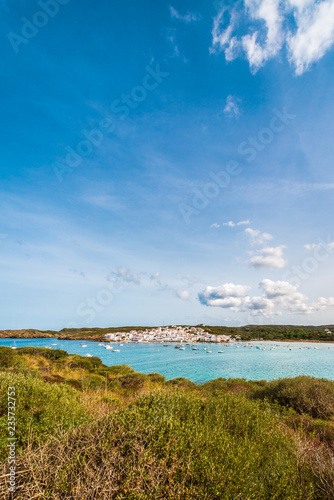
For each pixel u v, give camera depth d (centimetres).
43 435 368
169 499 236
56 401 550
